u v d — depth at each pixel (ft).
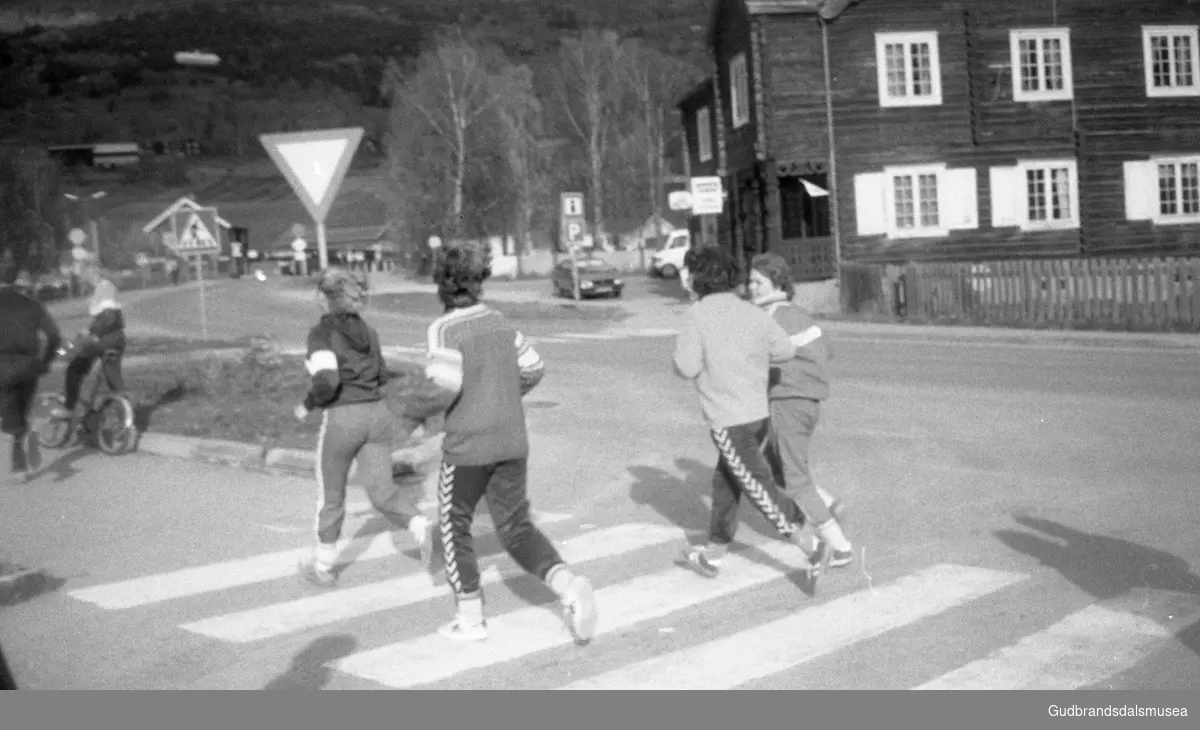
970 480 32.01
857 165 111.14
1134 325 74.33
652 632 20.27
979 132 112.57
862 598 21.75
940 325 85.30
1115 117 115.24
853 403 47.50
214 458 38.40
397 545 27.66
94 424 40.34
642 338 87.40
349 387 23.67
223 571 25.32
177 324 91.76
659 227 224.94
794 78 110.52
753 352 22.07
